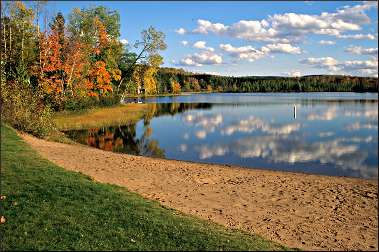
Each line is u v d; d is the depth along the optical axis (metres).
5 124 25.75
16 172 13.81
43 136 27.00
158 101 88.06
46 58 45.09
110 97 55.59
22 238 8.41
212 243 8.64
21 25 46.47
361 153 23.67
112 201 11.24
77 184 12.70
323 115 49.50
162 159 21.33
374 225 11.51
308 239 10.28
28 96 28.50
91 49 50.38
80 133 33.22
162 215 10.57
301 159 22.09
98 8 55.50
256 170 18.81
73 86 46.81
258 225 11.18
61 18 49.59
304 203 13.53
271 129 35.91
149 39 58.75
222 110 60.38
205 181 16.17
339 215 12.37
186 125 39.56
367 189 15.45
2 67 36.09
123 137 31.33
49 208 10.26
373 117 45.97
